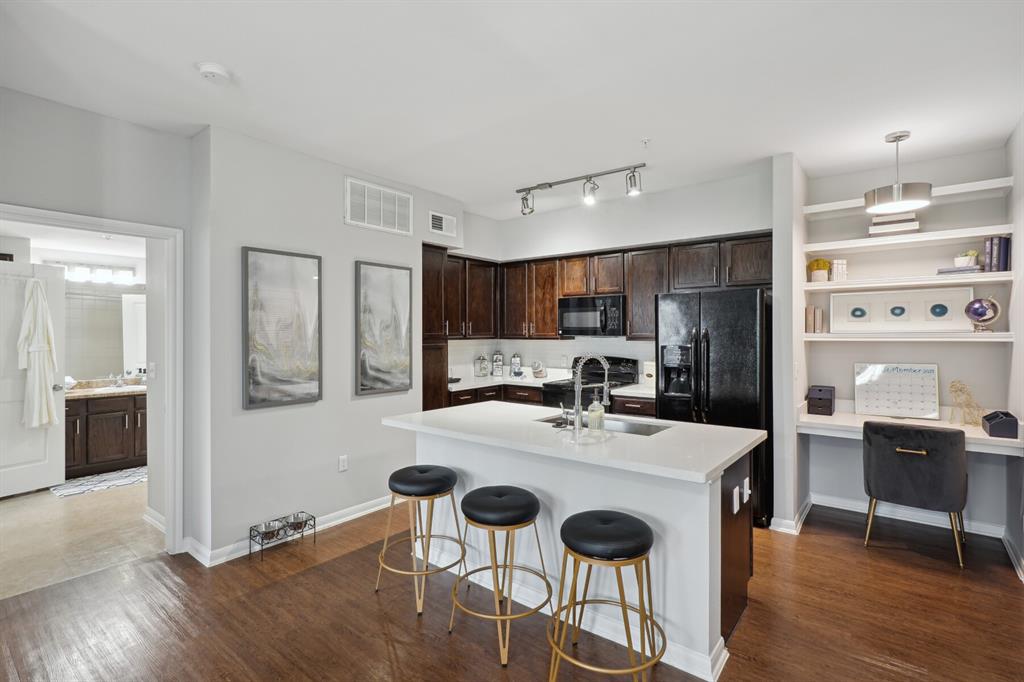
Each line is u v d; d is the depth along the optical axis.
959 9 1.91
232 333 3.12
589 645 2.29
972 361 3.53
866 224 3.83
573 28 2.04
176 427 3.16
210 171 3.01
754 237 4.14
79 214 2.75
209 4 1.87
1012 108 2.78
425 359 4.58
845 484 3.99
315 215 3.56
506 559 2.49
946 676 2.05
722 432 2.64
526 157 3.59
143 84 2.49
